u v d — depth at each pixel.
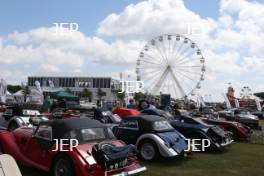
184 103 34.59
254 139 14.83
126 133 9.70
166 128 9.67
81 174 6.27
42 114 13.71
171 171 8.43
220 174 8.41
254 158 10.77
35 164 7.39
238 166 9.44
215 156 10.79
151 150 9.21
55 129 7.05
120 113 16.36
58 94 24.44
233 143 14.27
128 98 27.50
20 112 12.98
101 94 90.38
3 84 20.02
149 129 9.37
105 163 6.20
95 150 6.39
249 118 20.52
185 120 11.98
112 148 6.51
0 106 18.06
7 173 4.17
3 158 4.26
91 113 15.54
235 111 25.08
